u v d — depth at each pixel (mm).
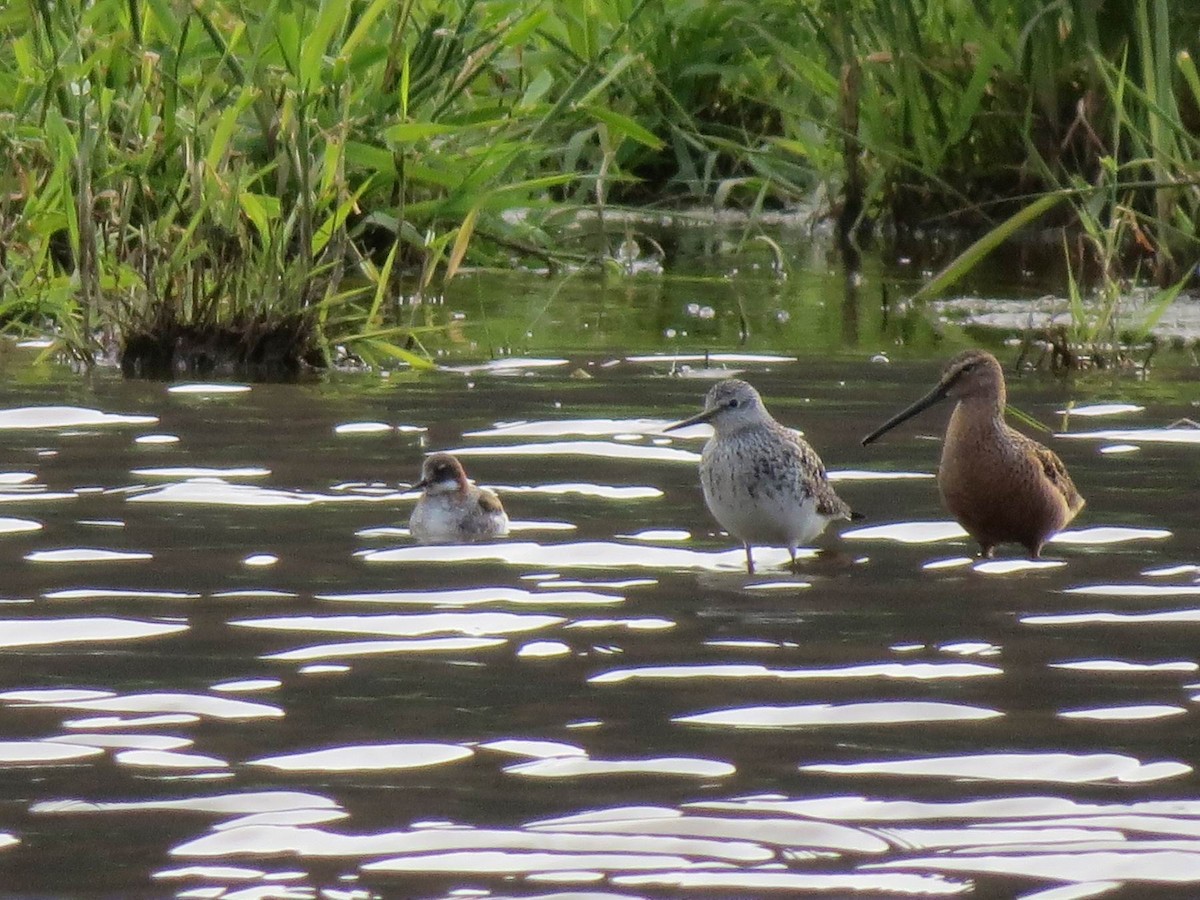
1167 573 10469
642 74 24609
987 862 6609
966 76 23359
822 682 8578
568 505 11883
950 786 7316
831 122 24234
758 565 10742
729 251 23219
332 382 15547
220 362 16047
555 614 9617
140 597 9703
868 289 20547
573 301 19625
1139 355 17062
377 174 19328
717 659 8906
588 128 23797
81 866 6551
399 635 9195
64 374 15594
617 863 6598
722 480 10953
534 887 6402
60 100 17922
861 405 14812
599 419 14180
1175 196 19781
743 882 6445
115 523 11086
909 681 8578
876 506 12117
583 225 24547
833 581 10422
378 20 20625
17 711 8047
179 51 17875
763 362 16438
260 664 8719
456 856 6648
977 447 11156
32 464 12445
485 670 8695
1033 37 22859
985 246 16672
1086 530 11398
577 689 8438
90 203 16156
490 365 16234
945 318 18812
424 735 7828
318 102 18844
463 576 10273
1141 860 6621
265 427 13758
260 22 18516
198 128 17266
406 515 11453
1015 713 8156
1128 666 8797
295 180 17047
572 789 7273
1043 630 9414
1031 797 7195
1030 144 21703
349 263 20578
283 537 10906
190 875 6484
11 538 10703
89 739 7734
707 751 7676
